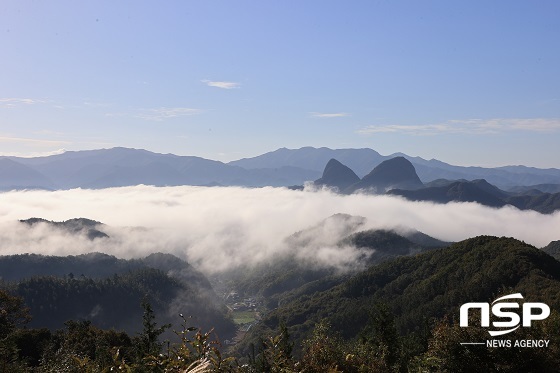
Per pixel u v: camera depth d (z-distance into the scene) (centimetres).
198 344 552
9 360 833
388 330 1773
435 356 952
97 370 657
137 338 1958
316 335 898
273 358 707
